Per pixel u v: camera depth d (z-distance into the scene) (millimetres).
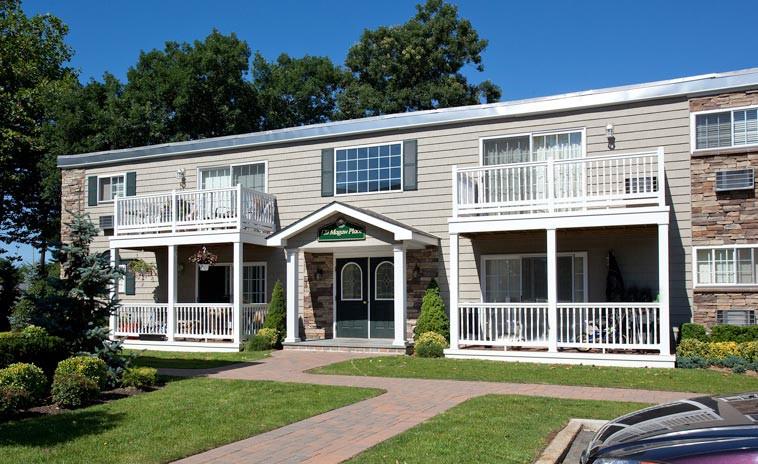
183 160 20297
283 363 14273
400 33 35531
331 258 18359
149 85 31625
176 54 31641
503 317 14750
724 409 4832
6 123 25609
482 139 16516
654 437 4531
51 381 10688
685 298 14273
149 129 30969
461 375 12172
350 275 18188
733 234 13922
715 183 14102
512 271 16203
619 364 13312
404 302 15961
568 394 10164
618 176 14742
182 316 18672
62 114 30969
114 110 30828
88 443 7320
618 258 15180
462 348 14984
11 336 10539
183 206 18625
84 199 21766
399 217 17344
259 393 10281
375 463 6348
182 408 9164
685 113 14523
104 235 21234
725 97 14180
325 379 11906
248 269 19422
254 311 18203
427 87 34156
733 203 13969
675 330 14297
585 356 13570
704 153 14250
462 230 14875
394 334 17578
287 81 36375
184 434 7715
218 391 10469
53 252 11789
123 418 8602
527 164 14469
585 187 14023
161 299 20469
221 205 18031
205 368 13656
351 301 18125
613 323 13555
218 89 31891
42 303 11461
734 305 13789
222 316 18000
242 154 19547
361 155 18016
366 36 36156
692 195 14312
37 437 7590
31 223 35156
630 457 4395
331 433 7832
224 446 7297
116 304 12531
